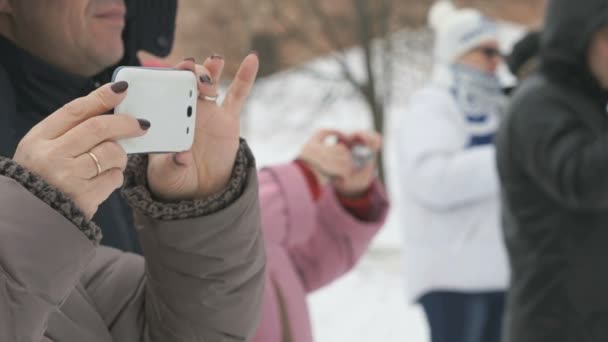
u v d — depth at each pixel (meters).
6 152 1.86
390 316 8.69
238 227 1.51
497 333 4.89
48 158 1.26
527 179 3.42
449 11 5.54
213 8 15.15
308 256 2.87
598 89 3.44
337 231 2.83
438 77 5.33
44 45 2.04
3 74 1.91
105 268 1.75
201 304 1.57
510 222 3.50
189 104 1.43
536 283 3.38
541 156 3.32
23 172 1.26
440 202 4.85
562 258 3.33
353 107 17.92
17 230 1.24
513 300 3.49
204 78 1.48
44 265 1.25
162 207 1.48
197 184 1.51
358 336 8.17
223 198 1.50
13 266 1.24
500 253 4.83
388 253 11.16
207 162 1.51
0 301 1.24
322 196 2.80
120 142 1.34
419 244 4.96
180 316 1.58
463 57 5.30
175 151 1.41
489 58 5.35
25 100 2.04
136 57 2.49
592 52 3.39
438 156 4.91
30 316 1.26
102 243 1.98
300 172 2.74
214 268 1.53
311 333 2.74
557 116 3.35
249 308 1.62
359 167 2.80
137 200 1.48
